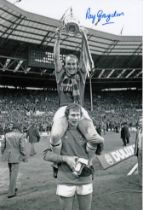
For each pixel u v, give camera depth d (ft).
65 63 9.11
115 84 173.68
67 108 8.07
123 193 18.03
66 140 8.20
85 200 8.34
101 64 143.43
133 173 26.81
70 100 9.12
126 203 15.83
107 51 136.67
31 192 20.49
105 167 30.50
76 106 8.07
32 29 105.19
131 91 168.55
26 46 111.86
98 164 31.94
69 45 121.60
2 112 108.88
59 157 8.01
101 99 156.76
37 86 165.78
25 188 22.04
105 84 173.37
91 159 8.39
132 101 154.40
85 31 9.14
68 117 7.98
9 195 19.35
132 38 128.88
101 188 19.77
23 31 104.22
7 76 138.72
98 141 7.82
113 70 146.41
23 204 17.07
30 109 120.78
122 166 32.01
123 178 23.18
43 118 109.60
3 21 94.99
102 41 128.16
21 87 161.79
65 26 9.16
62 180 8.16
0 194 20.48
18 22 98.99
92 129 7.98
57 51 9.33
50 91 152.46
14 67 127.13
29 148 53.67
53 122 8.20
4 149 20.44
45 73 132.16
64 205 8.18
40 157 40.42
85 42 9.07
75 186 8.20
